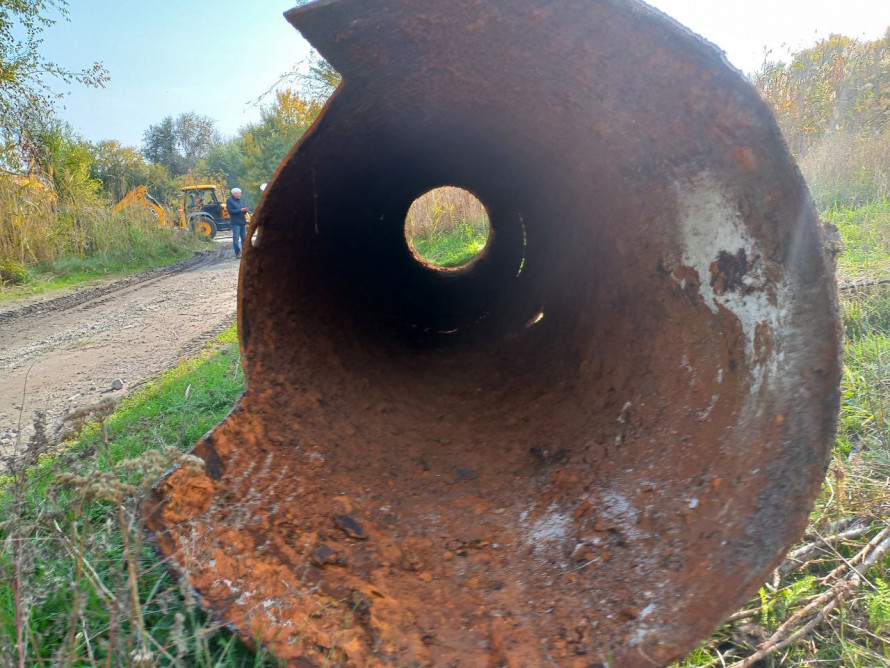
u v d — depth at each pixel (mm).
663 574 1929
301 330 2930
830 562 2586
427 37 2176
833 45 10969
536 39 2076
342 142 2947
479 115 2988
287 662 1822
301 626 1922
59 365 6887
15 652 1992
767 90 10320
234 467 2293
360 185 3926
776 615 2326
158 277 13719
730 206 1938
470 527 2443
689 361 2248
